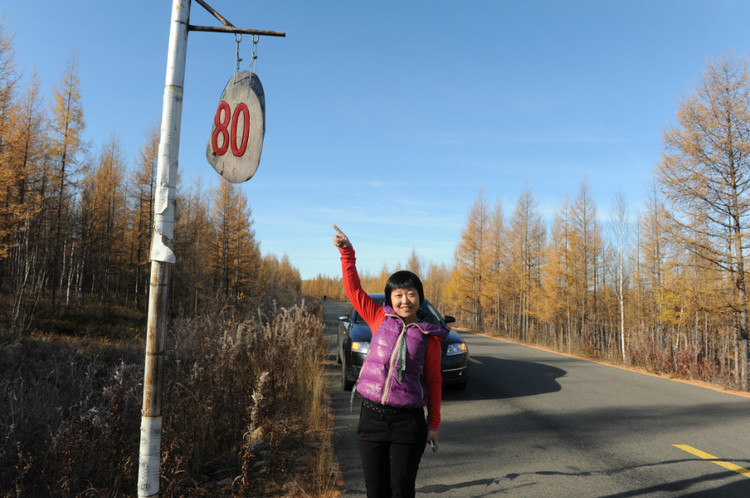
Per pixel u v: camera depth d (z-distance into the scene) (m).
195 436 3.68
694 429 5.05
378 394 2.02
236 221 39.78
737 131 13.48
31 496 2.79
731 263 13.65
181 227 33.62
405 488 2.00
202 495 3.10
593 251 30.59
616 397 6.75
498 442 4.57
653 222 23.48
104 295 34.22
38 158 20.84
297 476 3.48
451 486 3.44
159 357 2.05
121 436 3.23
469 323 40.53
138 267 34.12
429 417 2.12
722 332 24.77
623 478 3.61
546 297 30.84
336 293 137.00
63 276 33.59
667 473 3.72
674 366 9.95
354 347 6.72
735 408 6.09
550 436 4.78
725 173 13.73
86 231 30.98
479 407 6.07
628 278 30.78
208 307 15.90
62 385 4.95
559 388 7.43
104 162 38.25
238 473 3.51
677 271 15.95
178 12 2.22
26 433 3.40
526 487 3.42
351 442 4.48
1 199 17.94
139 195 32.38
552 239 30.59
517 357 11.74
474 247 36.59
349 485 3.39
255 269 45.56
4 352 6.80
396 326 2.14
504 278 35.44
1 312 15.79
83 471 3.08
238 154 2.43
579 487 3.42
